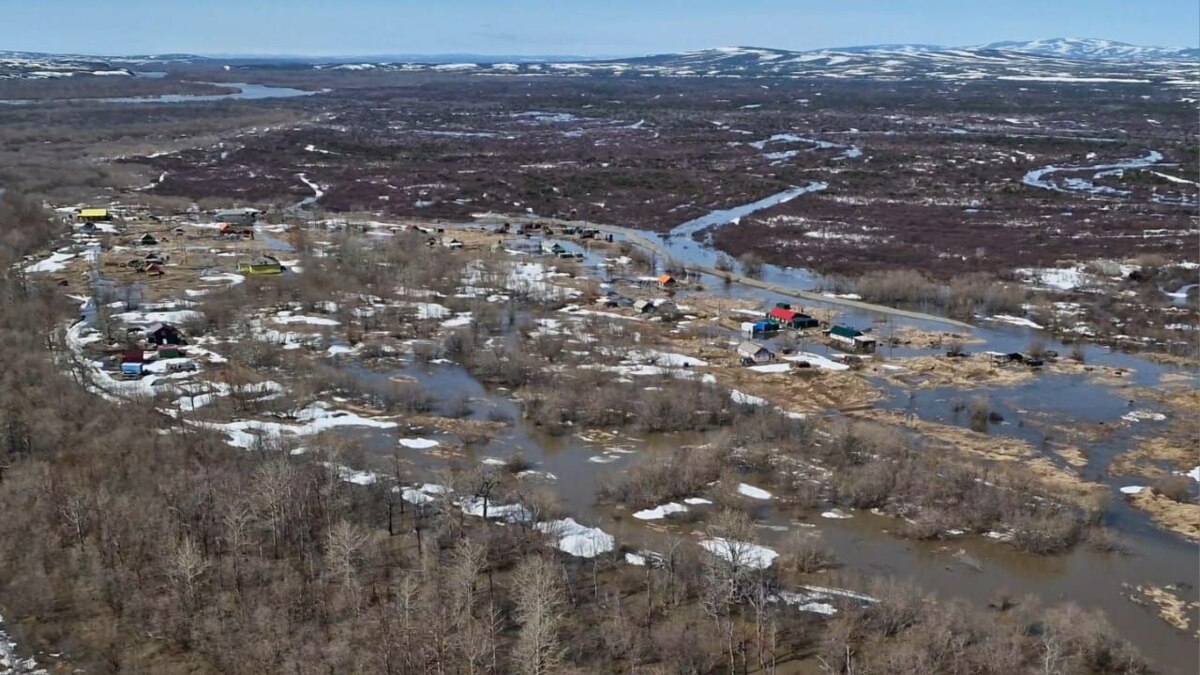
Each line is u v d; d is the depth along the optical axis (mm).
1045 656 48062
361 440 80062
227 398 87125
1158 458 78125
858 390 94000
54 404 77750
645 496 69125
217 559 57750
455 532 61406
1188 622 54750
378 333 110625
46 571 56188
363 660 48688
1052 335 113688
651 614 54000
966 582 58969
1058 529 63438
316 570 57094
